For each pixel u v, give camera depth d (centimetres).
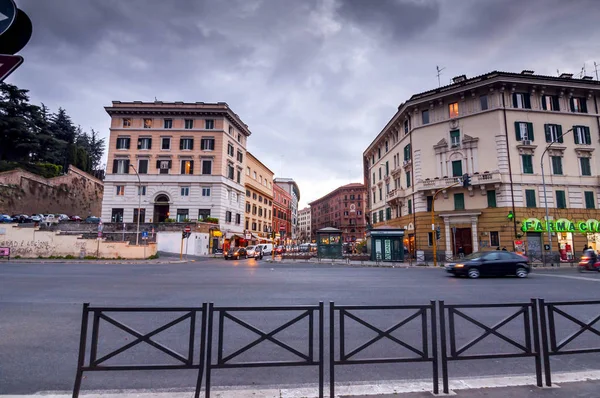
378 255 2995
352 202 10131
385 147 4281
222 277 1644
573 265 2598
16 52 246
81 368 331
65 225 3803
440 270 2217
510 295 1084
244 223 5312
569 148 2938
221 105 4506
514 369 471
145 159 4359
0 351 527
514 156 2841
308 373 453
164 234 3828
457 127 3070
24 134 5053
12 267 2145
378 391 376
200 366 345
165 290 1167
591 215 2858
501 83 2889
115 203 4266
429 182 3103
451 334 375
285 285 1323
